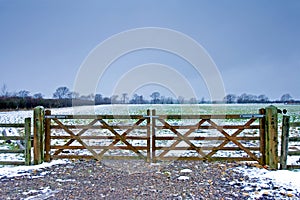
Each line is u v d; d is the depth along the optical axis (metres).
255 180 6.38
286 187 5.82
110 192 5.61
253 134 12.66
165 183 6.24
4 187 5.92
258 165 7.77
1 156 9.26
